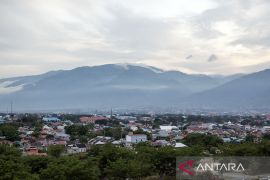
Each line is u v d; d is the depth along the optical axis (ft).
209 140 458.09
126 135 606.96
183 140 489.67
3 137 522.88
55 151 322.14
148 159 227.20
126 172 201.05
